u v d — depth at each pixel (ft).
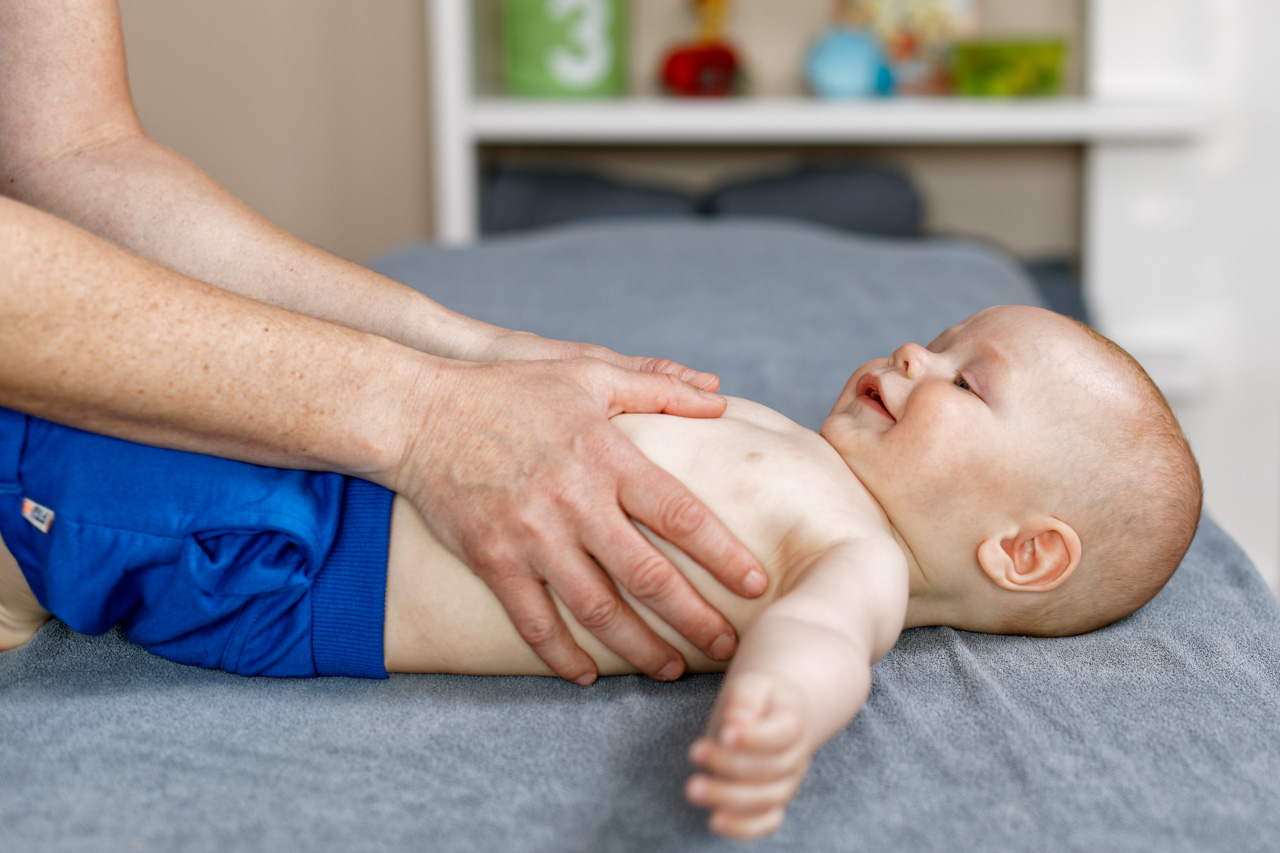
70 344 2.26
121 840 2.05
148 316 2.33
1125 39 7.91
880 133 7.49
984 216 8.65
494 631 2.76
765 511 2.77
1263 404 8.25
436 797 2.23
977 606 3.10
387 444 2.60
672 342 4.85
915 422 3.03
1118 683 2.73
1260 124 7.88
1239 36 7.79
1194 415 8.39
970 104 7.49
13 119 3.06
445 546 2.67
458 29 7.48
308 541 2.67
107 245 2.36
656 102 7.80
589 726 2.51
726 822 1.87
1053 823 2.17
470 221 7.80
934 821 2.17
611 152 8.75
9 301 2.17
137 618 2.77
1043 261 8.36
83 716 2.49
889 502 3.06
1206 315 8.22
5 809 2.13
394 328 3.12
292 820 2.13
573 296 5.38
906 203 7.89
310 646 2.75
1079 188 8.52
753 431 2.98
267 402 2.48
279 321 2.53
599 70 8.05
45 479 2.61
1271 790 2.29
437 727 2.51
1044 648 2.95
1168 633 3.01
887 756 2.39
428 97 8.59
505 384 2.65
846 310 5.27
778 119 7.50
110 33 3.18
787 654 2.10
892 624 2.50
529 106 7.59
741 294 5.46
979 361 3.14
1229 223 8.05
